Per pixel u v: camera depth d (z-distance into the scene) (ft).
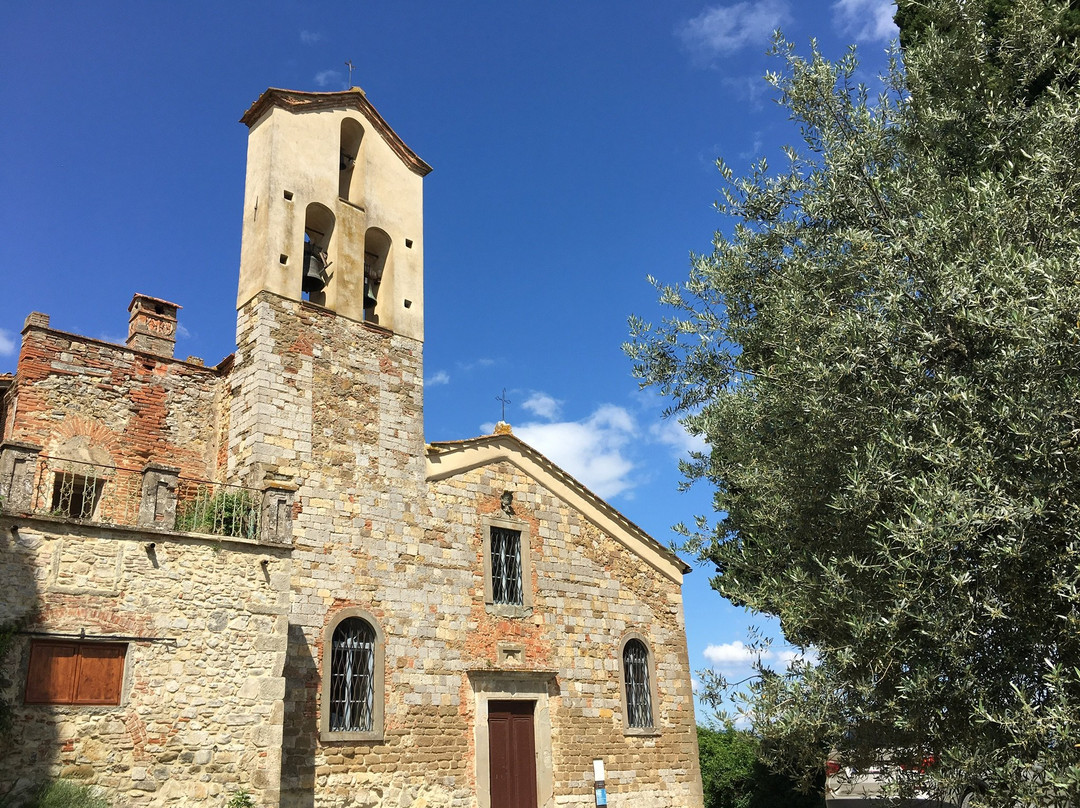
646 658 79.05
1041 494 34.19
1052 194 38.45
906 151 46.44
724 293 50.11
